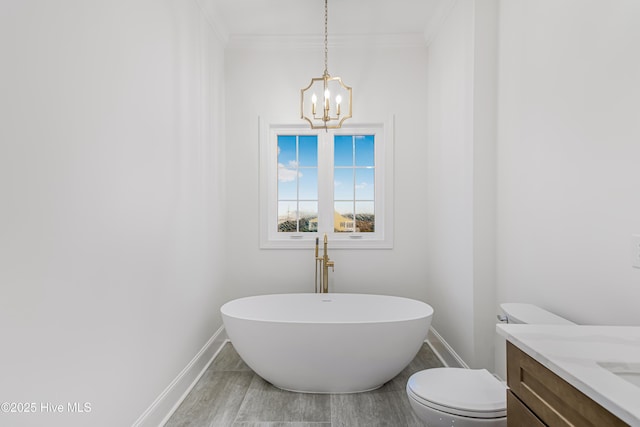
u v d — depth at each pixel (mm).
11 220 1094
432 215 3326
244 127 3443
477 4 2344
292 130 3521
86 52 1427
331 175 3537
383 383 2465
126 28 1720
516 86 2100
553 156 1757
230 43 3410
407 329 2299
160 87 2080
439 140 3111
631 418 653
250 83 3445
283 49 3451
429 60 3398
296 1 2838
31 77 1162
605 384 776
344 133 3523
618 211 1369
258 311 3033
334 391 2387
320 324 2244
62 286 1296
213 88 3057
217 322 3174
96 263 1484
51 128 1243
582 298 1563
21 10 1126
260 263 3473
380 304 3098
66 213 1314
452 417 1404
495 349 2363
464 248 2539
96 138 1487
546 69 1810
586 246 1537
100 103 1516
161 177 2084
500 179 2293
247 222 3457
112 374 1598
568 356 937
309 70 3457
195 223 2623
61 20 1292
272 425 2045
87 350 1430
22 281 1132
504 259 2248
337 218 3576
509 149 2180
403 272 3471
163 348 2100
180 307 2348
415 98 3457
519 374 1106
